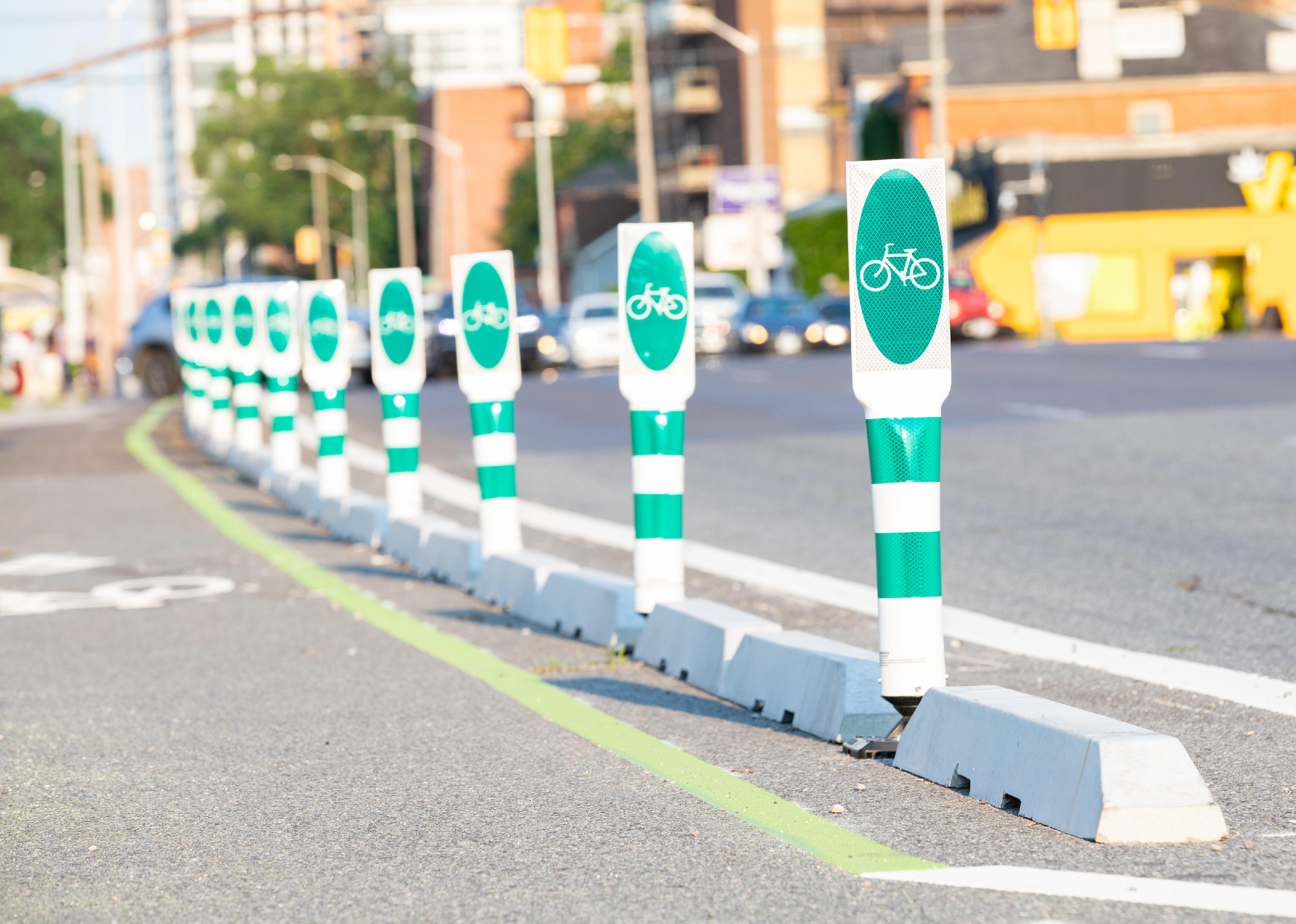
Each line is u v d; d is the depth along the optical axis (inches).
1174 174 3097.9
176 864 269.9
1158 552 577.3
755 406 1337.4
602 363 2393.0
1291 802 280.8
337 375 762.8
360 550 697.0
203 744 358.0
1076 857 252.4
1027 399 1229.1
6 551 720.3
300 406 1692.9
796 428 1125.1
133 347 2138.3
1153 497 708.7
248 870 265.3
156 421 1537.9
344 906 245.0
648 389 439.5
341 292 755.4
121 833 289.6
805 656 362.3
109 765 341.1
